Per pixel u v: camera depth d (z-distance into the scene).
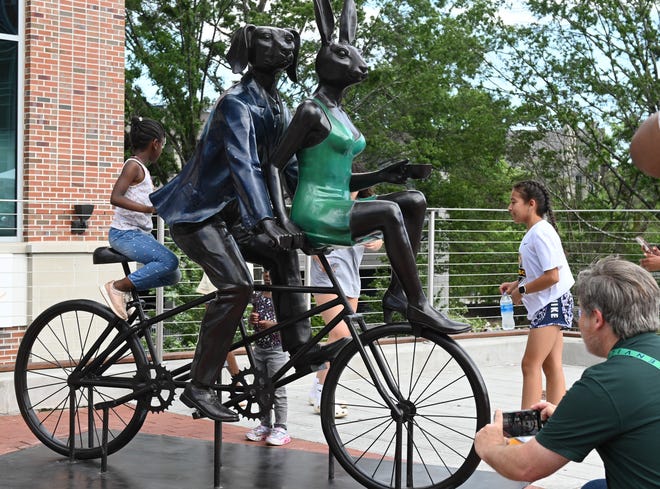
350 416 7.92
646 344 3.20
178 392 8.39
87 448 5.90
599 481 3.69
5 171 10.41
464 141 27.95
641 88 25.02
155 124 6.11
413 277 4.80
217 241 5.09
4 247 9.97
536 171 27.67
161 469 5.64
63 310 5.98
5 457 5.98
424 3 27.72
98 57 10.80
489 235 18.92
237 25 26.88
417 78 26.95
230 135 4.90
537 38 26.09
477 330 13.82
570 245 13.55
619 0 25.02
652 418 3.09
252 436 6.79
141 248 5.79
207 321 5.12
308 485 5.30
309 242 4.95
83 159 10.71
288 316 5.39
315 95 5.02
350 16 5.08
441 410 8.27
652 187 26.34
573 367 11.09
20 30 10.39
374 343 5.12
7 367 8.19
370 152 27.67
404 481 5.36
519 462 3.26
